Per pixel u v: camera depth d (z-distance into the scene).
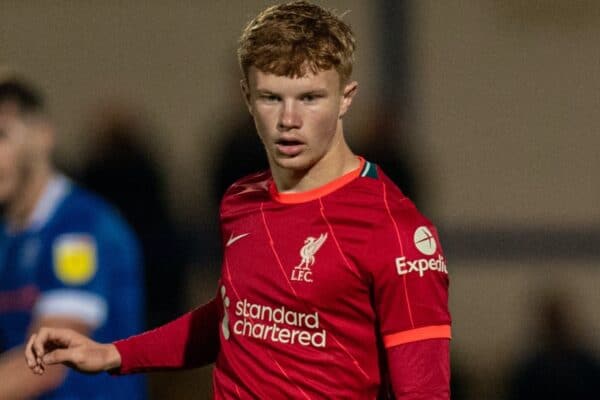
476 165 27.94
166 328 12.42
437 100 27.88
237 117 26.02
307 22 10.60
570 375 25.89
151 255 25.92
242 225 11.31
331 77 10.59
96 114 27.50
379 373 10.95
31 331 15.78
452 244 27.75
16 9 27.80
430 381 10.46
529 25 28.06
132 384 16.58
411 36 27.66
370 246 10.64
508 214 28.02
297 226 10.95
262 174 11.77
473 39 27.94
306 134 10.59
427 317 10.55
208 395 24.47
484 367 26.81
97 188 26.23
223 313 11.45
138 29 27.88
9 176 15.82
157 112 27.69
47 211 16.02
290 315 10.85
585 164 28.08
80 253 15.84
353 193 10.91
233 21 27.86
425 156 27.47
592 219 27.83
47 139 16.16
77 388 15.96
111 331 16.20
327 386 10.83
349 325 10.77
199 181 27.02
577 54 28.11
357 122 26.80
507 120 28.00
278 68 10.45
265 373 10.96
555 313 27.31
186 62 27.81
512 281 27.67
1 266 15.91
